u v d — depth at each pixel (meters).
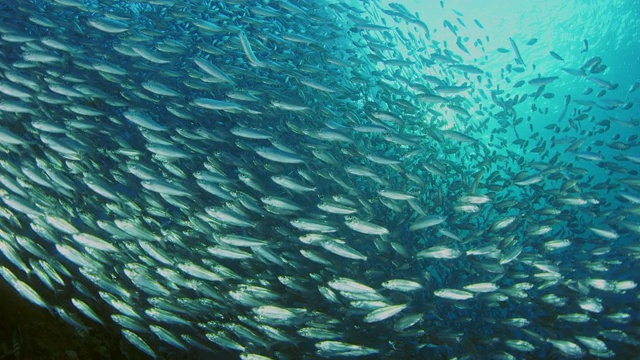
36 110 2.01
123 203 1.79
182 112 2.21
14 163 1.80
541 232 2.10
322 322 1.62
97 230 1.70
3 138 1.64
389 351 1.84
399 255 2.02
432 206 2.31
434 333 1.83
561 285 2.02
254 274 1.88
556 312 1.99
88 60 2.07
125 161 2.04
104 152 2.02
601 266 2.11
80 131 2.15
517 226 2.25
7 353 1.34
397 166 2.16
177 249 1.84
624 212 2.31
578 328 1.99
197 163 2.23
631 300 2.17
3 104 1.74
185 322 1.50
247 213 1.97
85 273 1.43
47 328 1.44
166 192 1.71
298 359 1.74
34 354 1.38
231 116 2.46
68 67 2.38
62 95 2.14
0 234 1.50
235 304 1.65
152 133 1.92
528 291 2.08
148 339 1.68
